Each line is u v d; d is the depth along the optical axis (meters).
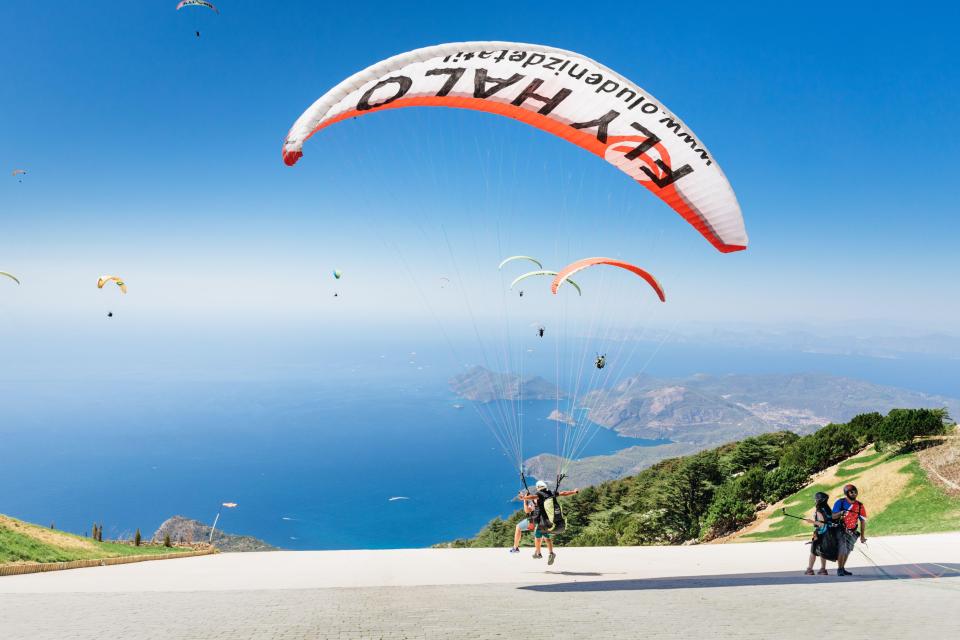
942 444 37.59
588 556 19.62
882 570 13.69
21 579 15.49
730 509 43.53
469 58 13.33
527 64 13.67
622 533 57.09
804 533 34.62
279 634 6.66
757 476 47.62
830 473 43.22
